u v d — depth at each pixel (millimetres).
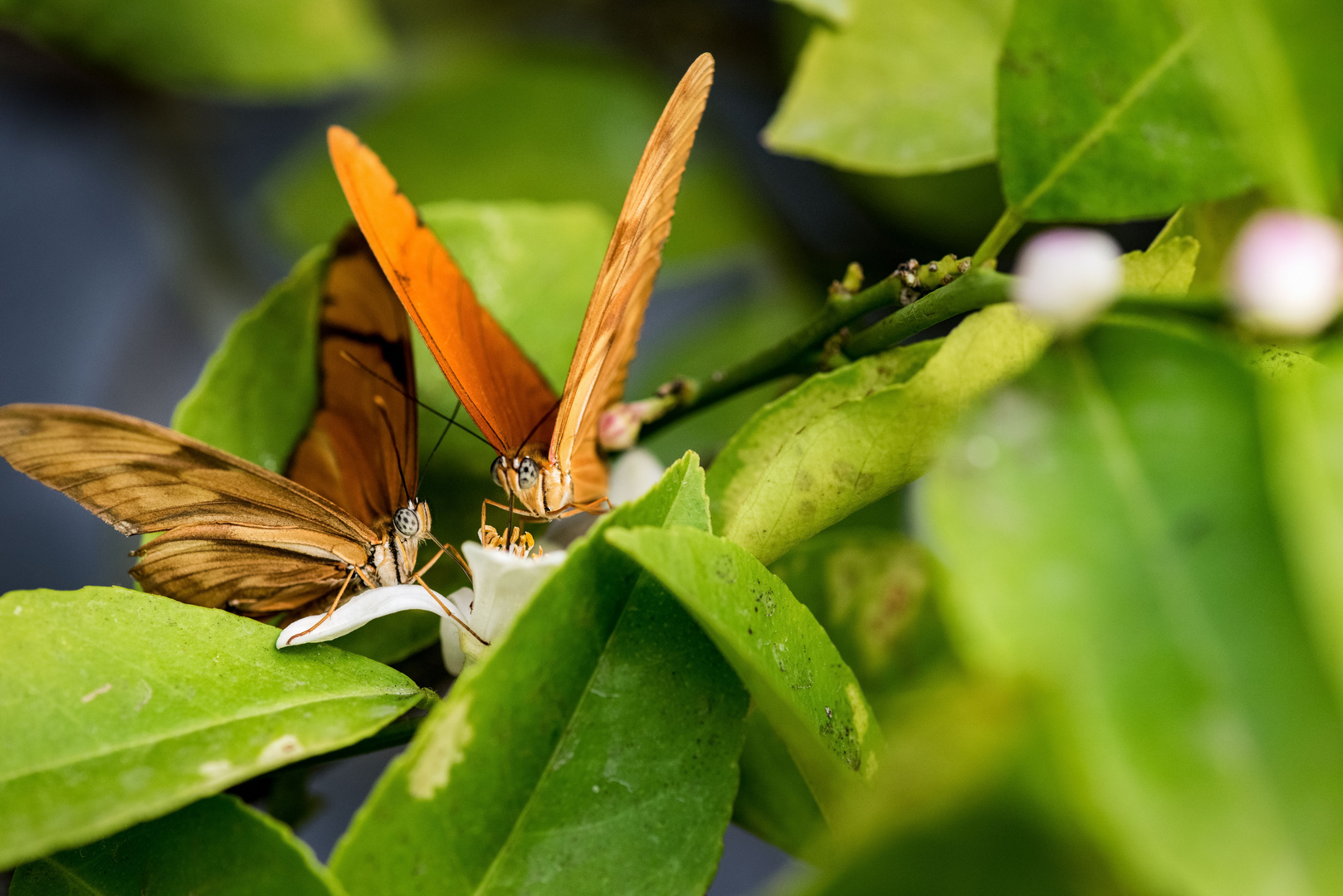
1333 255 294
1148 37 315
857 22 364
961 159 359
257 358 353
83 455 324
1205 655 281
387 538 343
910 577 330
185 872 304
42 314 496
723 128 440
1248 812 270
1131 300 299
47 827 300
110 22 409
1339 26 301
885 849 285
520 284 368
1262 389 288
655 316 462
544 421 356
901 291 326
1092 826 281
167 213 483
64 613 315
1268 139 302
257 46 416
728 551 305
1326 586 283
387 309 339
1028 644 282
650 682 308
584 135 435
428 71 440
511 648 302
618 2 446
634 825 305
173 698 312
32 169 478
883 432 315
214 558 338
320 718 313
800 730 306
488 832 304
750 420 320
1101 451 287
